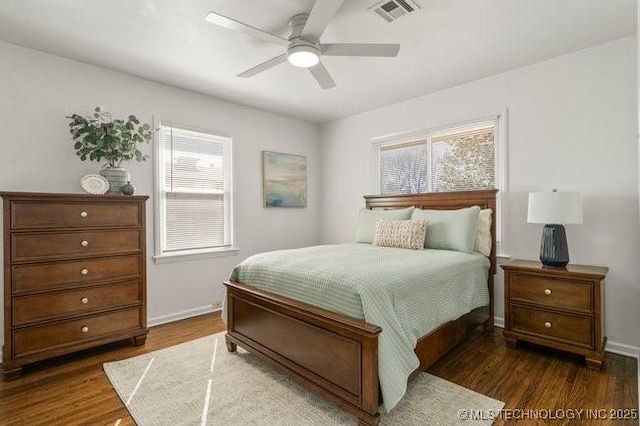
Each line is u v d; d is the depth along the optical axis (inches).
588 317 92.0
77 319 98.7
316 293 78.3
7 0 80.0
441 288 90.0
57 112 110.1
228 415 72.8
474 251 121.0
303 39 81.6
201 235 148.5
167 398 79.3
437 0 80.7
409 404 75.5
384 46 83.6
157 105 132.4
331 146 191.3
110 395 81.0
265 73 123.6
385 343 67.0
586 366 93.0
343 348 69.6
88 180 105.2
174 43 101.3
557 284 97.3
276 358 86.7
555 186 113.8
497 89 126.9
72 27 92.6
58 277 95.8
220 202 155.0
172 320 136.5
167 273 136.0
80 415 73.2
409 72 124.5
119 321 106.6
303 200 187.6
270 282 92.4
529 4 83.0
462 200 132.0
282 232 178.2
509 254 123.9
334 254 105.3
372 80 132.0
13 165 102.7
